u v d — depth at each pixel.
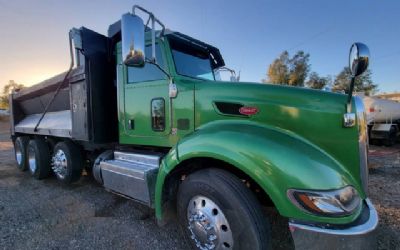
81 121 3.73
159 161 2.94
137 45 2.31
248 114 2.35
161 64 2.96
